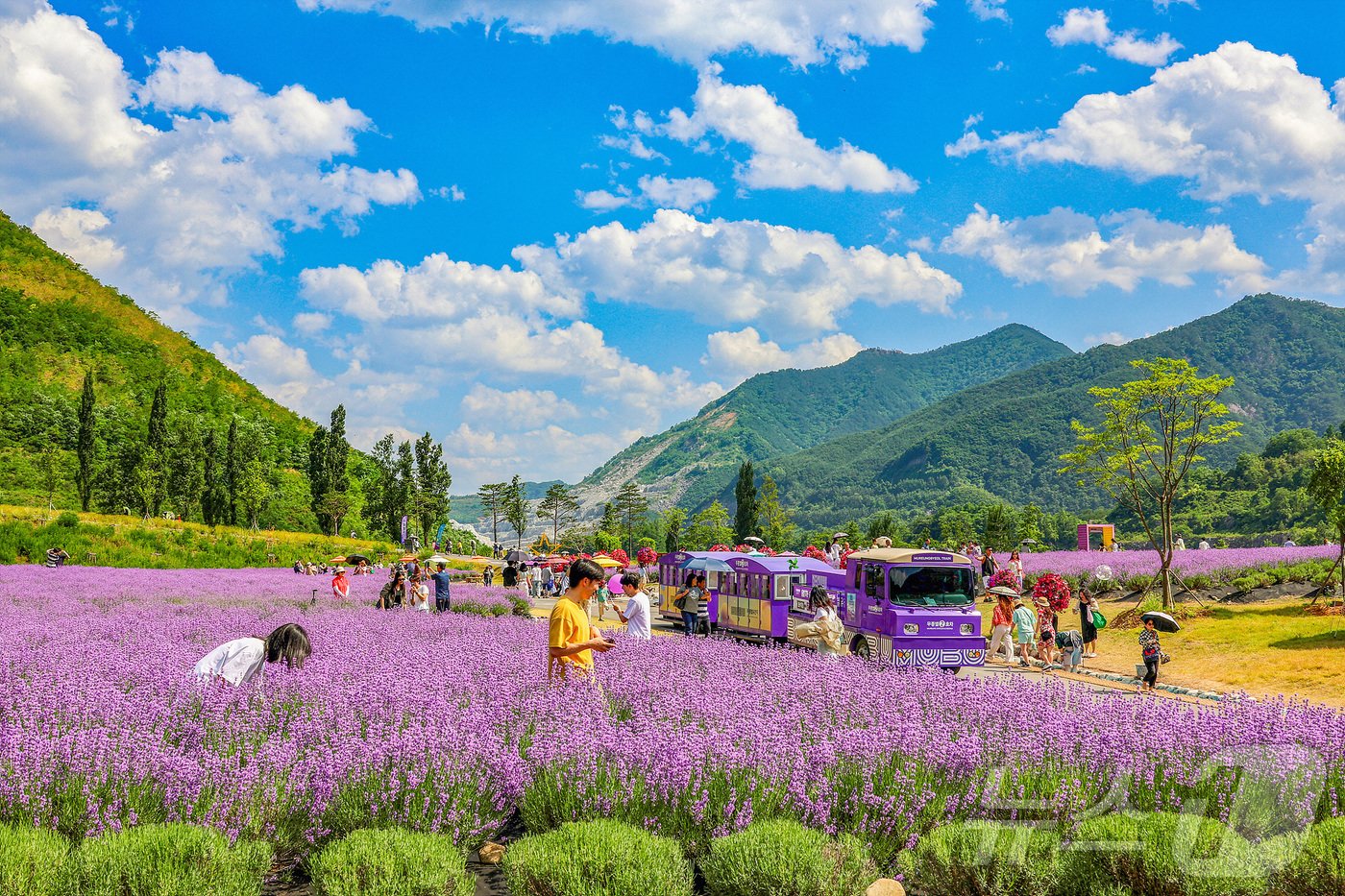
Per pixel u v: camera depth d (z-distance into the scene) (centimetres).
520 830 721
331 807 652
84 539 5128
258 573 4659
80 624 1552
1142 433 2864
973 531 18200
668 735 760
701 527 13738
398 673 1022
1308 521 14912
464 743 724
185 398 15788
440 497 12925
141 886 505
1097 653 2311
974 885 584
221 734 759
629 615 1582
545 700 850
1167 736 787
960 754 757
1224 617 2722
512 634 1670
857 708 963
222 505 10406
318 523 11575
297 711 838
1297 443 19762
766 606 2309
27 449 12150
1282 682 1789
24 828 551
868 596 1897
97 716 793
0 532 4822
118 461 10325
